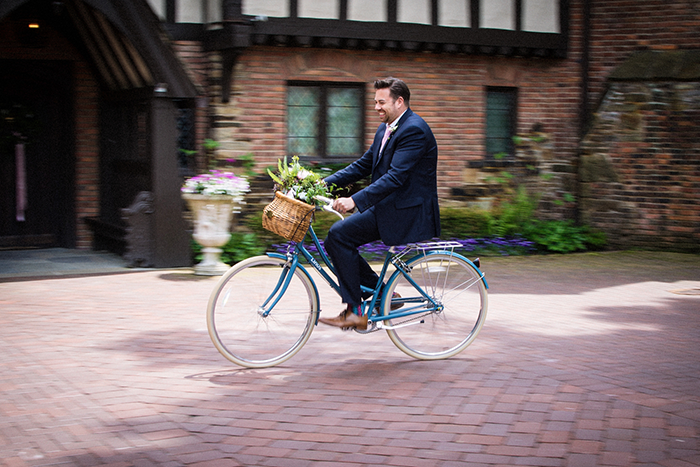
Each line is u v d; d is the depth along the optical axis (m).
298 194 4.31
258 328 4.49
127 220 8.17
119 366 4.47
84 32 8.91
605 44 10.88
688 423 3.58
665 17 10.52
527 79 10.90
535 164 11.05
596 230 10.80
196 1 9.23
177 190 8.29
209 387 4.08
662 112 10.33
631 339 5.35
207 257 7.90
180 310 6.09
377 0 9.55
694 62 10.27
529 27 10.50
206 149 9.43
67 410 3.67
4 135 9.42
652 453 3.20
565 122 10.98
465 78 10.53
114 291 6.90
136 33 7.82
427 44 9.93
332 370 4.46
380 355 4.83
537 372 4.43
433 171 4.54
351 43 9.52
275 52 9.51
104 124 9.71
